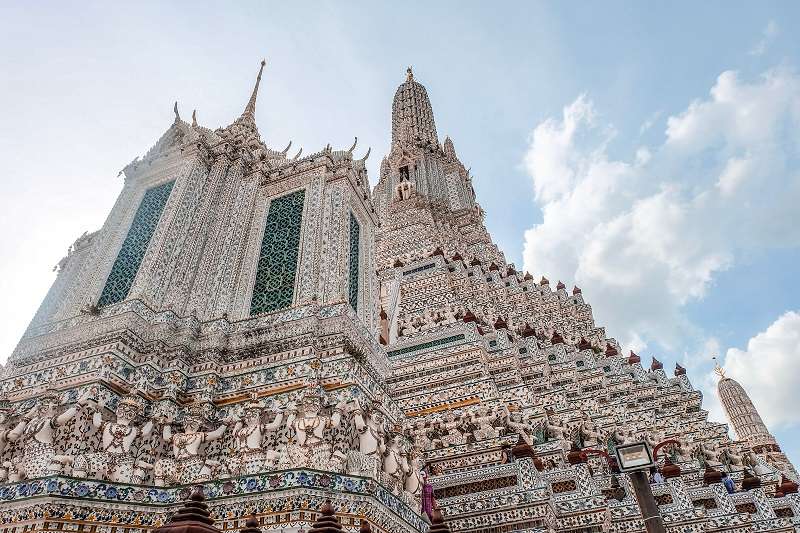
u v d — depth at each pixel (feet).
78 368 37.45
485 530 46.26
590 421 66.13
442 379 69.77
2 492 30.30
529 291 121.90
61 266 54.44
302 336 40.73
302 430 33.73
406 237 124.98
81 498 29.86
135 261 48.08
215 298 46.78
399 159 171.73
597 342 108.17
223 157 57.67
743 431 194.90
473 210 156.87
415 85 222.48
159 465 34.06
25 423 34.42
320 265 46.75
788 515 59.82
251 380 39.78
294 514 29.48
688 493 56.08
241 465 34.12
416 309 96.94
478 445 56.03
